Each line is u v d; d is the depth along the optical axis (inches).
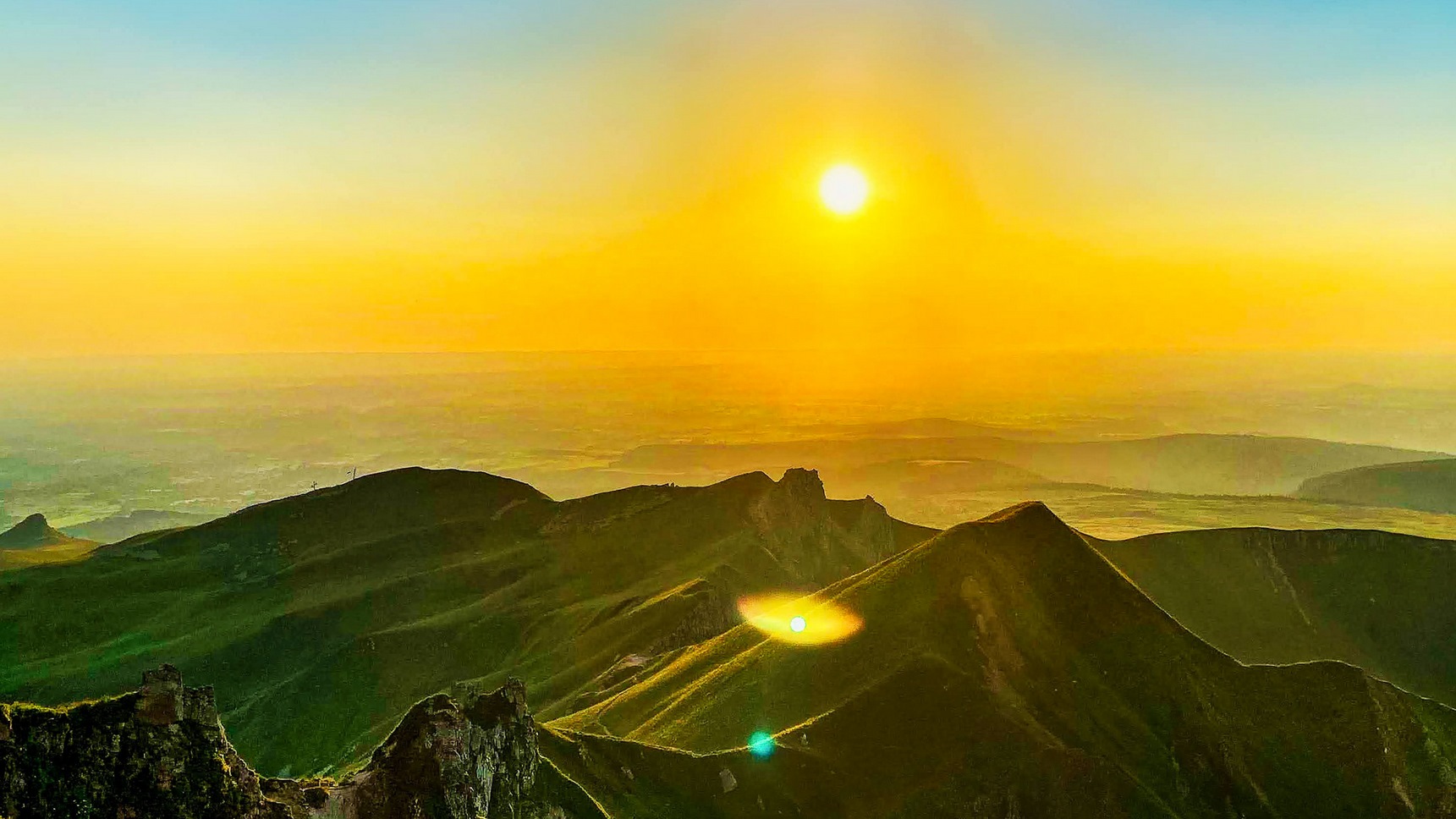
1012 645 5447.8
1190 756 5044.3
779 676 5334.6
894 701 4950.8
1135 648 5546.3
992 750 4697.3
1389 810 5012.3
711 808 4106.8
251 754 6865.2
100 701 2347.4
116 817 2239.2
